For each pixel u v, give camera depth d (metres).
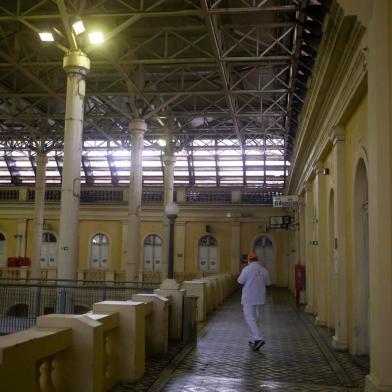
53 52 20.19
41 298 14.52
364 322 9.80
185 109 28.11
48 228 37.94
